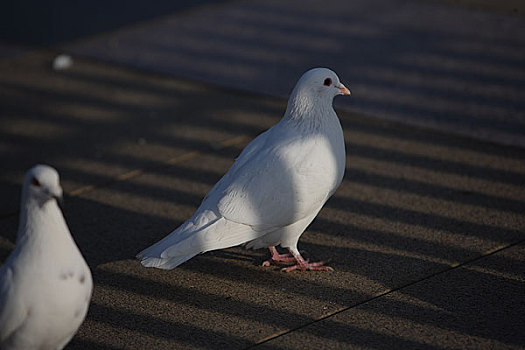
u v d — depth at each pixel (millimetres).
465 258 5816
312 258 6004
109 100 9438
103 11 12758
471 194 6801
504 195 6742
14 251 4273
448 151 7660
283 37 11117
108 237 6441
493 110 8477
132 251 6215
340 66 9938
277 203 5449
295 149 5539
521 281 5465
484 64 9719
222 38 11227
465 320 5055
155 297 5570
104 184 7422
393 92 9109
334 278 5699
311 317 5219
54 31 11906
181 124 8680
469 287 5430
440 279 5559
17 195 7297
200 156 7906
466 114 8430
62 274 4148
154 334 5121
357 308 5281
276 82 9617
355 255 5984
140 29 11812
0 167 7852
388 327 5039
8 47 11375
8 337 4188
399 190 6957
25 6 13188
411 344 4844
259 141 5840
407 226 6340
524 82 9117
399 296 5387
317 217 6586
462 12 11648
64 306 4156
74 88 9844
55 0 13516
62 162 7922
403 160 7531
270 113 8828
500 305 5195
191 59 10508
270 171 5461
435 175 7195
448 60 9914
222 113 8906
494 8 11703
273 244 5844
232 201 5445
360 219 6508
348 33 11109
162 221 6676
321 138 5633
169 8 12766
